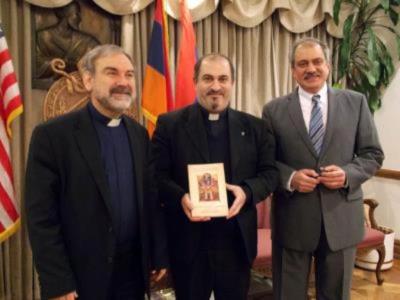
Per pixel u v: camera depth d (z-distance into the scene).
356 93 2.08
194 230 1.74
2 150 2.35
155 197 1.70
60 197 1.47
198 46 3.28
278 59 3.72
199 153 1.76
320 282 2.04
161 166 1.80
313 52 1.93
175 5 3.07
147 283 1.64
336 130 1.95
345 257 1.98
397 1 3.69
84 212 1.45
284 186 1.93
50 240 1.41
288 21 3.62
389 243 3.56
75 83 2.84
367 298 3.03
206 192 1.66
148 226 1.65
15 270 2.71
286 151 1.99
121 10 2.90
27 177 1.46
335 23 3.71
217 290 1.80
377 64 3.67
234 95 3.50
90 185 1.46
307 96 2.01
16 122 2.66
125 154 1.60
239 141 1.79
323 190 1.93
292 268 2.03
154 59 2.87
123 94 1.53
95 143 1.51
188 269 1.75
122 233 1.56
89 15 2.91
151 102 2.85
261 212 3.18
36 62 2.76
